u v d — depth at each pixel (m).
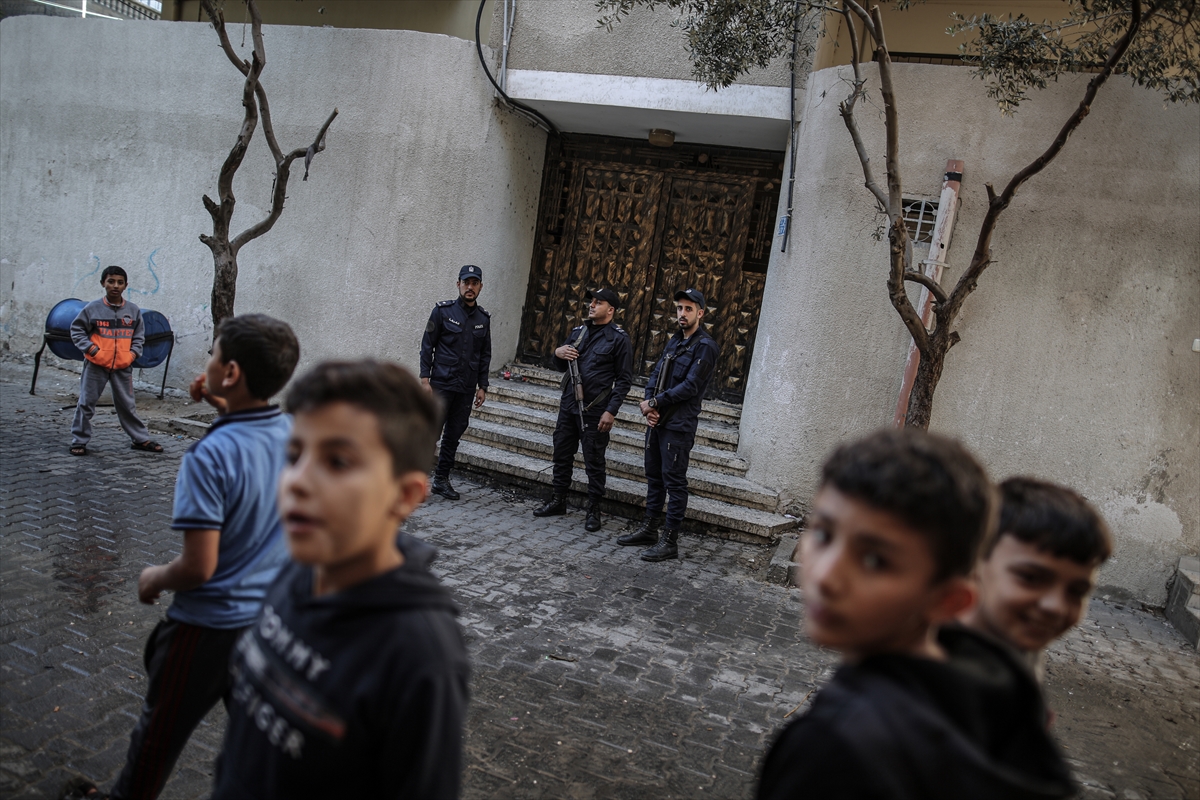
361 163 8.79
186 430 8.46
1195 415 6.45
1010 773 1.07
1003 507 1.73
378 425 1.38
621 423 8.84
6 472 6.56
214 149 9.55
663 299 9.68
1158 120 6.46
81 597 4.58
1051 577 1.66
